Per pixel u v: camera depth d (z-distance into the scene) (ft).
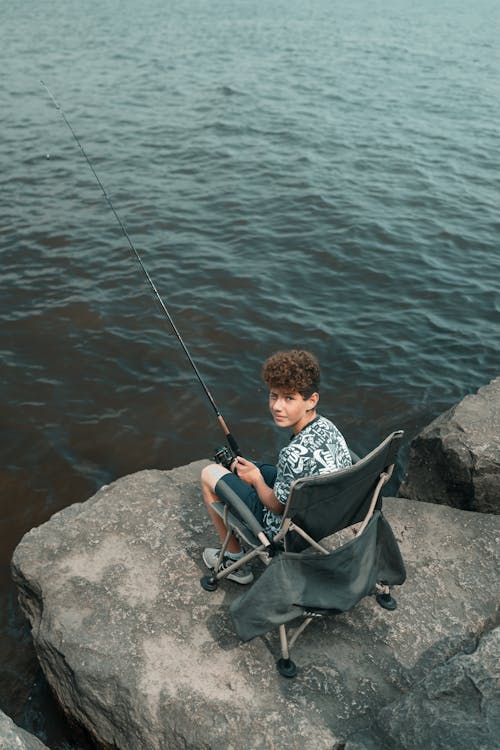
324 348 26.07
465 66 80.69
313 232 35.14
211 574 12.39
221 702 10.48
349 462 10.45
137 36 88.58
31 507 18.90
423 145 50.49
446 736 9.01
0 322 26.66
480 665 9.80
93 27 94.17
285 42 89.15
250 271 31.12
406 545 13.41
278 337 26.55
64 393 23.18
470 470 15.23
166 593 12.15
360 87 66.95
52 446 20.97
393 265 32.40
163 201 38.17
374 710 10.41
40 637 11.66
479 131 54.80
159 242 33.42
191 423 22.17
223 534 11.84
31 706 13.32
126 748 10.77
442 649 11.37
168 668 10.94
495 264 33.19
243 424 22.21
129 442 21.34
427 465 16.34
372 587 10.83
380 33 101.45
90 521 13.57
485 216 38.55
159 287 29.48
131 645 11.26
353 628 11.66
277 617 10.15
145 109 55.47
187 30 94.63
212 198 38.81
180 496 14.33
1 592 16.16
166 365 24.67
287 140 49.39
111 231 34.32
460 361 25.68
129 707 10.57
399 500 14.57
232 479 11.21
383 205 39.01
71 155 44.73
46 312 27.43
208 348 25.70
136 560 12.78
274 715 10.29
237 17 109.09
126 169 42.75
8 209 36.35
